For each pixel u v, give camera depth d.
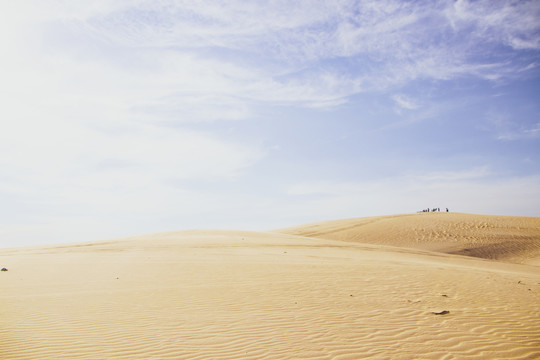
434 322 7.27
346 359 5.45
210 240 28.44
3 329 6.62
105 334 6.43
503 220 44.66
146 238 31.45
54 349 5.72
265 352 5.70
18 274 12.81
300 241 30.30
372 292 9.87
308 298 9.16
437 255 25.70
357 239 41.50
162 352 5.66
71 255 19.69
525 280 12.95
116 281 11.30
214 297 9.21
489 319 7.52
